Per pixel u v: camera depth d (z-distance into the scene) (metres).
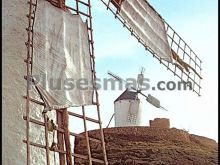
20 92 10.06
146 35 12.82
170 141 20.72
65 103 9.45
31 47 9.60
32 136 10.06
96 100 10.11
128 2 12.23
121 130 20.48
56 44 9.91
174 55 13.91
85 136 9.73
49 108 9.17
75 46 10.25
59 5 10.42
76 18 10.55
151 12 13.08
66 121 9.52
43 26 9.86
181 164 19.81
